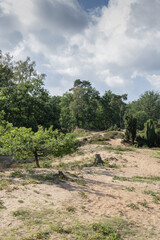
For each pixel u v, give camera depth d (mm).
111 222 7133
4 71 36438
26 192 9047
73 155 25016
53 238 5531
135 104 79688
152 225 7457
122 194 10734
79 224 6602
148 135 36438
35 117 31750
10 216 6559
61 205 8117
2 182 10039
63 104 72375
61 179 12164
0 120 25188
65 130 34188
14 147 15023
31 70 42688
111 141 38312
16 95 30625
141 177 15734
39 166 16953
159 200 10438
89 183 12344
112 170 17547
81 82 73688
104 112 74188
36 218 6672
